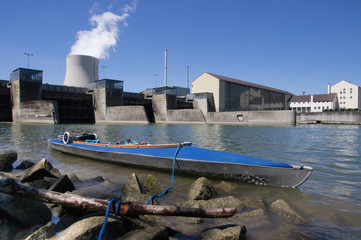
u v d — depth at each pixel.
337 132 30.70
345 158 12.78
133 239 3.92
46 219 4.96
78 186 7.72
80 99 57.16
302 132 30.50
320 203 6.44
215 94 66.12
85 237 3.98
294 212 5.62
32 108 46.41
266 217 5.45
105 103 55.72
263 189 7.66
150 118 67.62
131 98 63.66
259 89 81.00
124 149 10.41
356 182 8.37
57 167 10.35
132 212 4.45
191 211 4.43
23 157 12.39
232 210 4.45
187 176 9.04
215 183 8.34
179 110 57.28
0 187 4.48
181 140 20.95
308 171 7.32
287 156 13.35
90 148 11.57
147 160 9.66
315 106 89.69
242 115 53.78
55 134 24.58
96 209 4.48
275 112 49.19
